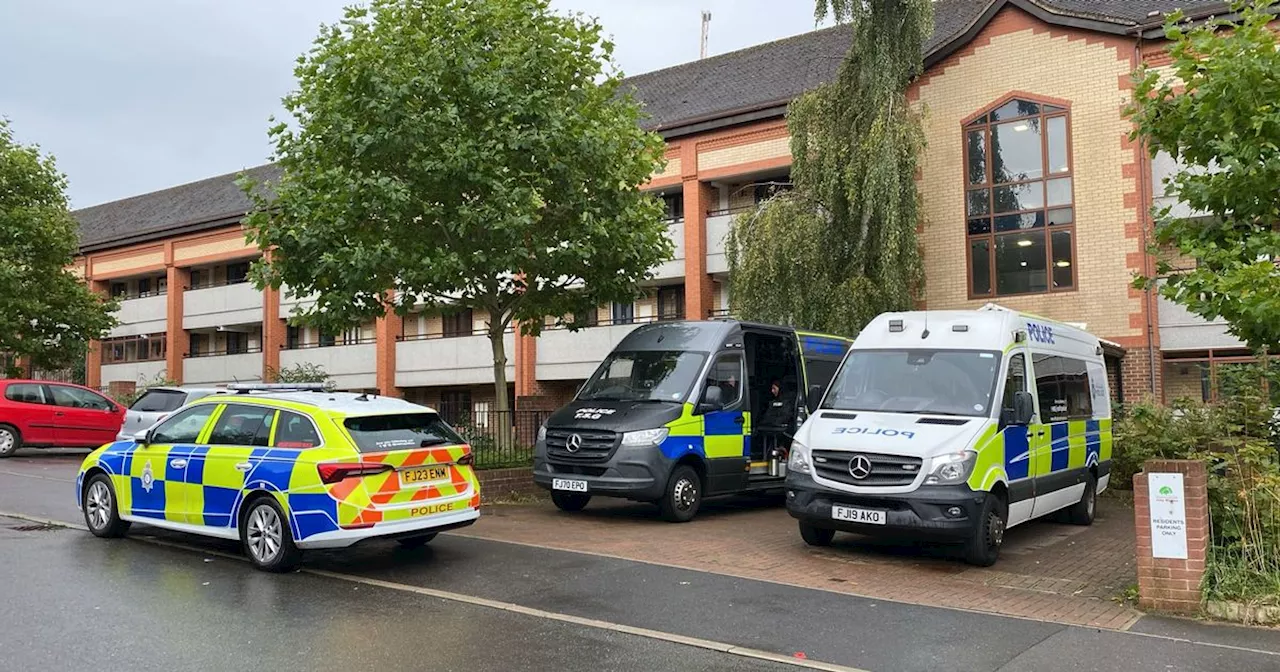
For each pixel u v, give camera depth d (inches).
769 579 328.8
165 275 1528.1
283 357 1316.4
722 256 941.2
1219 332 668.7
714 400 472.1
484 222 493.7
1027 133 733.9
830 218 668.1
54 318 1075.3
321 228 496.4
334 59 487.2
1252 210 327.9
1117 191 695.1
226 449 346.6
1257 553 291.1
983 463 351.9
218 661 224.1
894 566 356.5
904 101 668.1
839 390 404.5
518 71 511.8
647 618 273.9
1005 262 737.0
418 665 224.2
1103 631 265.0
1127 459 581.0
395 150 491.5
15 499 504.4
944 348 397.4
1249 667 231.9
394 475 327.9
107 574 318.3
